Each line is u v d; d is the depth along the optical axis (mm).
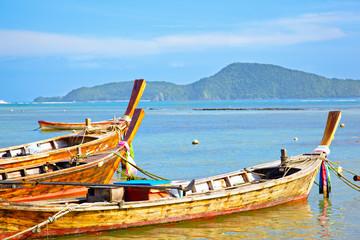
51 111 123812
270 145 33344
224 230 12969
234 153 28891
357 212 14914
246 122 62562
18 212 11156
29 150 21297
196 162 25203
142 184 13281
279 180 15102
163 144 34656
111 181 20953
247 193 14336
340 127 49438
